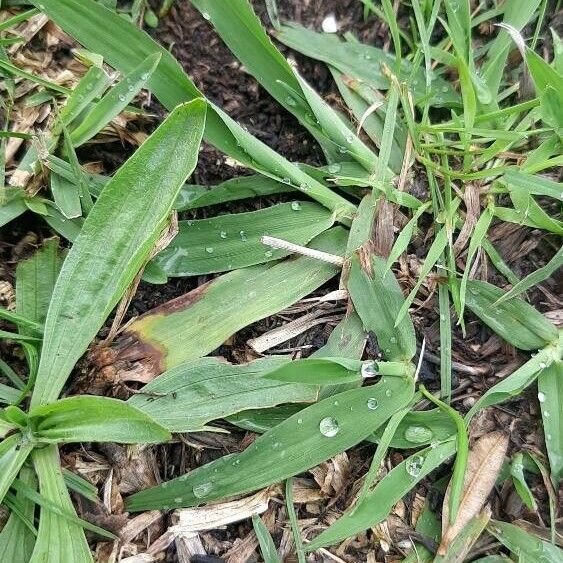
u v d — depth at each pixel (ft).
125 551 0.79
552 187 0.82
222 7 0.86
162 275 0.83
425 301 0.87
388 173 0.88
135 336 0.82
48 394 0.77
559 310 0.88
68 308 0.78
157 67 0.83
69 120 0.85
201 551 0.81
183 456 0.83
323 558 0.82
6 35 0.88
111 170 0.89
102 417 0.72
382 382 0.82
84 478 0.80
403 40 0.97
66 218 0.84
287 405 0.82
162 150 0.76
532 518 0.85
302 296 0.84
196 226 0.86
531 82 0.92
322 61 0.94
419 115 0.94
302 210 0.87
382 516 0.78
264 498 0.82
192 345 0.82
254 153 0.83
